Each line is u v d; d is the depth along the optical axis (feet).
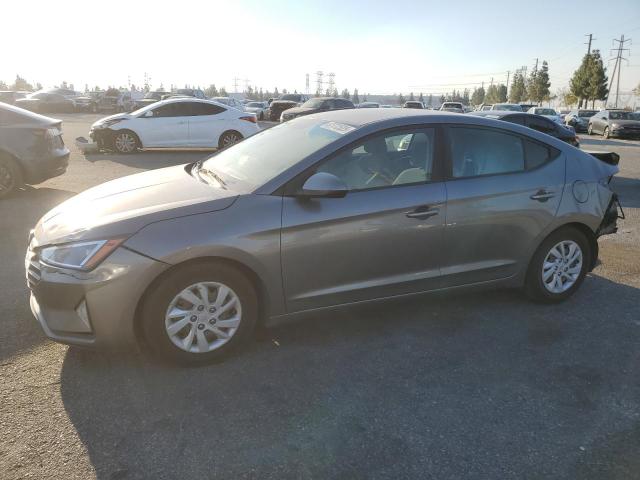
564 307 13.98
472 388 10.07
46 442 8.22
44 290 9.82
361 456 8.13
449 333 12.32
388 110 13.43
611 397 9.91
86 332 9.77
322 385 10.03
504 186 12.74
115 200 11.02
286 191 10.84
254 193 10.73
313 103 73.97
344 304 11.62
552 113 104.53
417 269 12.11
